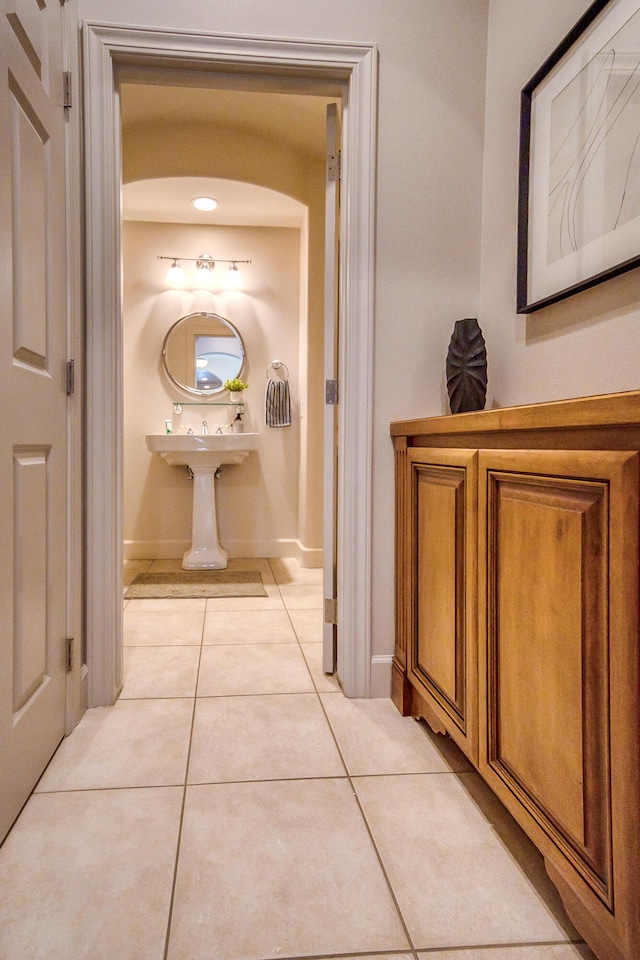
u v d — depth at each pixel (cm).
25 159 126
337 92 186
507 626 108
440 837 118
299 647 232
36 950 90
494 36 182
